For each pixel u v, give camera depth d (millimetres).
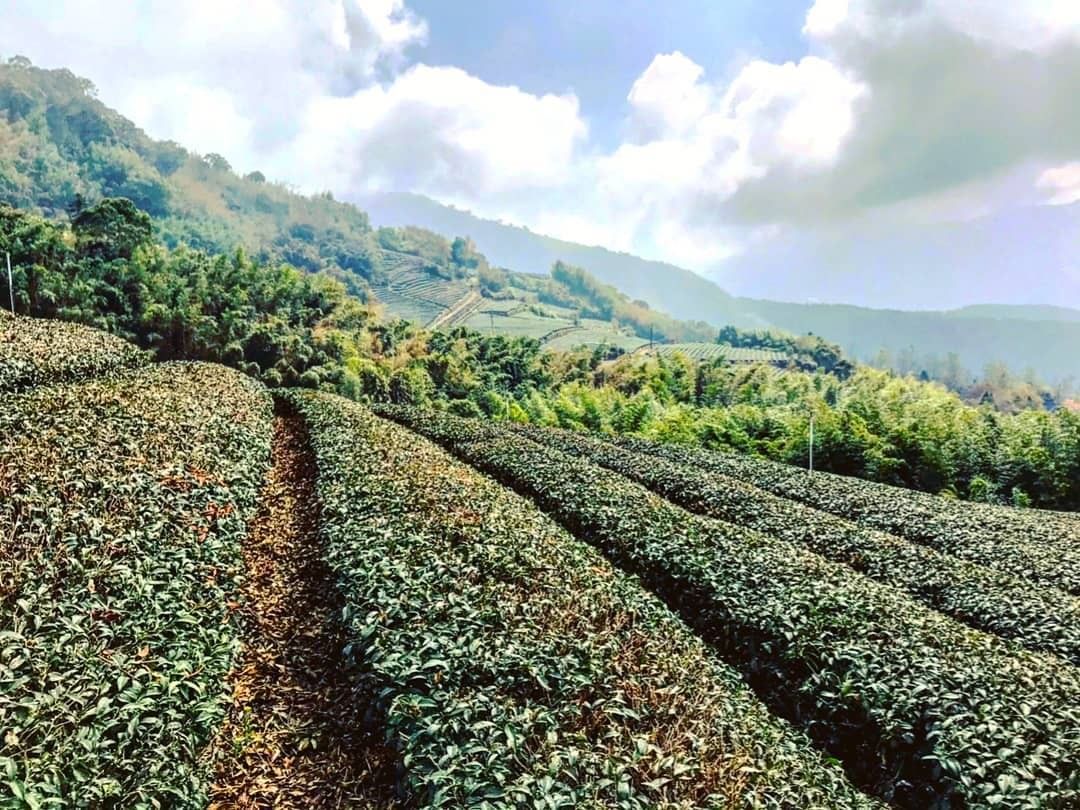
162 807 4387
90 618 5715
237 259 74125
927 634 8195
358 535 9133
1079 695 6941
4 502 7613
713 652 8266
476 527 9875
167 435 12305
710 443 33875
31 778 3891
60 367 19578
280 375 56969
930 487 27938
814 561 10844
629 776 4785
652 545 11188
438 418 27406
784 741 6289
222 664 6133
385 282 183125
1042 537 15297
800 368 97062
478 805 4355
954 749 6047
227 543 8836
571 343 139875
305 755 6094
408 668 5918
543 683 5801
